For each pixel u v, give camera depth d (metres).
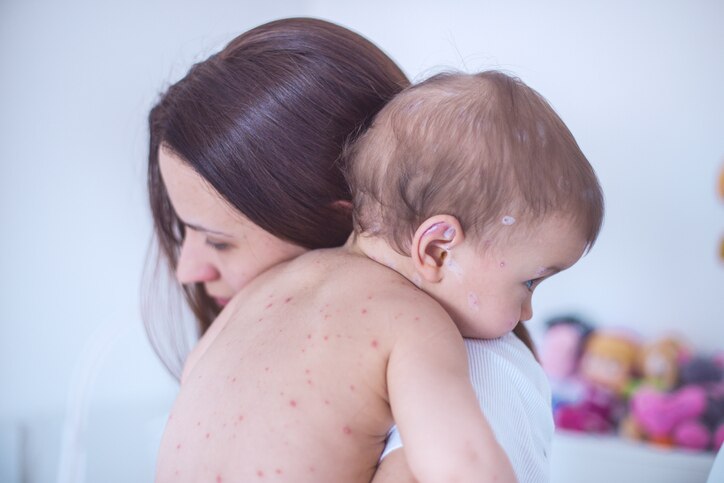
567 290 2.11
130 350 1.43
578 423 1.87
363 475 0.70
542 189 0.71
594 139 2.09
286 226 0.86
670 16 2.00
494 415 0.68
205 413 0.72
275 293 0.79
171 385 1.43
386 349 0.69
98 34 1.69
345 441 0.68
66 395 1.65
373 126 0.80
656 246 2.04
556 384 1.95
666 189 2.03
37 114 1.59
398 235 0.76
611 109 2.07
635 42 2.04
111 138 1.73
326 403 0.68
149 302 1.26
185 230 1.02
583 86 2.10
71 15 1.65
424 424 0.62
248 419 0.69
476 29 2.22
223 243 0.90
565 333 1.97
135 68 1.77
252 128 0.83
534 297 2.13
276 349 0.72
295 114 0.83
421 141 0.74
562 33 2.11
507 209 0.72
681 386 1.84
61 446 1.62
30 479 1.59
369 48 0.91
